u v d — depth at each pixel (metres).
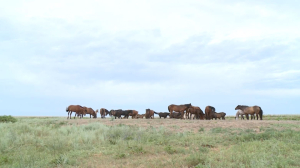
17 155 9.34
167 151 9.95
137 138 12.79
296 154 8.62
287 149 9.62
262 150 9.40
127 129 14.66
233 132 15.13
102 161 8.55
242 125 18.48
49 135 14.55
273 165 7.18
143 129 15.79
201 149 10.00
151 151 10.06
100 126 17.14
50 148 10.67
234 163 7.57
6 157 8.91
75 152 9.90
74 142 11.74
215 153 9.23
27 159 8.55
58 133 14.81
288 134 13.19
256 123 19.61
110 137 13.50
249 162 7.72
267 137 12.73
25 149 10.59
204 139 12.43
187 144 11.56
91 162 8.40
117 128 15.35
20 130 15.10
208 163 7.54
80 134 13.55
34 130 15.27
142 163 8.23
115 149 10.49
